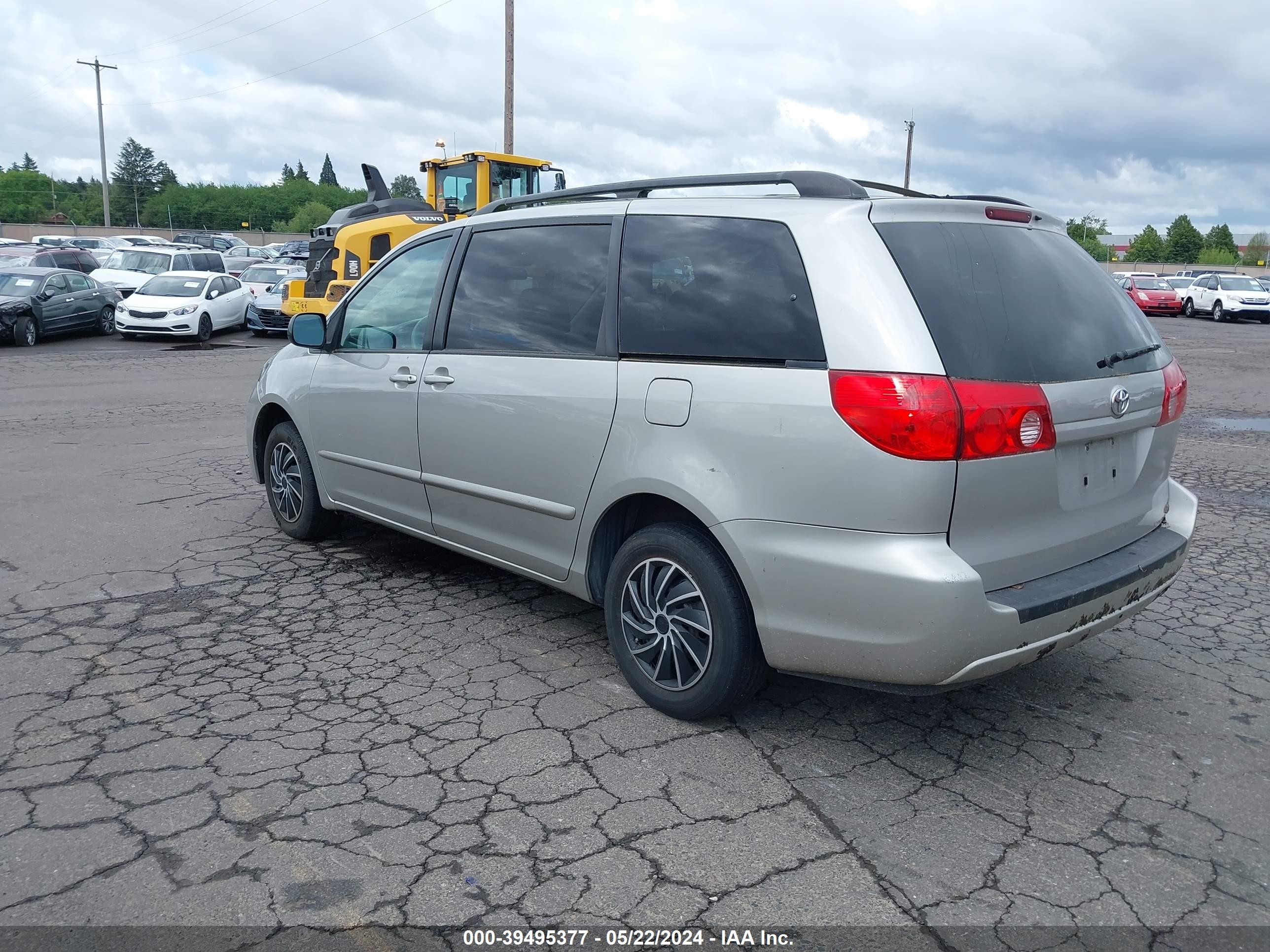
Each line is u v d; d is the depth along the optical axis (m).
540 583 4.79
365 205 16.47
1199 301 36.66
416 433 4.61
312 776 3.20
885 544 2.96
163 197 133.50
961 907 2.60
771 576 3.18
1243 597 5.10
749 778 3.23
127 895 2.60
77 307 20.72
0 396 12.21
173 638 4.36
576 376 3.79
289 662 4.12
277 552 5.65
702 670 3.50
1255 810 3.09
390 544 5.85
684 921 2.53
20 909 2.53
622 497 3.64
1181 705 3.82
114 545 5.75
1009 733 3.58
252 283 25.94
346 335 5.24
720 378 3.31
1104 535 3.44
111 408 11.30
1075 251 3.69
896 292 3.02
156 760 3.29
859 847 2.86
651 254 3.69
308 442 5.48
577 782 3.19
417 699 3.78
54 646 4.26
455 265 4.56
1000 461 2.99
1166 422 3.70
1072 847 2.88
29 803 3.02
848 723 3.64
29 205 130.00
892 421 2.90
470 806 3.04
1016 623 3.00
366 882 2.67
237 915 2.53
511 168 16.61
